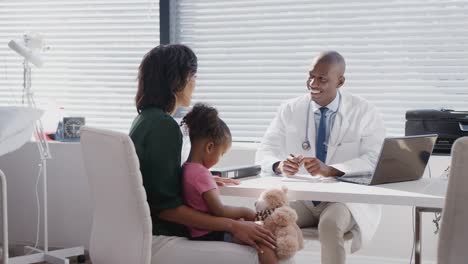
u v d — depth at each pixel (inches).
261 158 122.0
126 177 74.5
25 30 168.7
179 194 84.9
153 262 81.3
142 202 74.8
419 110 119.3
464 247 69.1
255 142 155.7
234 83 156.5
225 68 156.9
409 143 95.7
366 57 147.9
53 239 163.2
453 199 68.0
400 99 146.6
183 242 81.9
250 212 87.4
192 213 82.7
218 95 157.6
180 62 88.0
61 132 160.6
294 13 151.9
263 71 154.4
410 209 141.5
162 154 82.2
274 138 123.5
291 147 120.8
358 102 120.7
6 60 170.6
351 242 114.5
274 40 153.4
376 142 118.0
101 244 81.4
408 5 144.8
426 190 89.7
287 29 152.3
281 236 80.9
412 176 100.7
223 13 156.4
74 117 159.9
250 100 155.7
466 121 115.5
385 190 89.4
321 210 111.1
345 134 118.8
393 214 142.6
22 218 164.6
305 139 120.0
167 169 82.4
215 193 84.7
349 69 148.8
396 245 143.0
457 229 68.9
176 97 89.1
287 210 82.8
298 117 121.3
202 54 158.2
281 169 107.1
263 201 86.8
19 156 163.5
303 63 151.7
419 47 144.9
